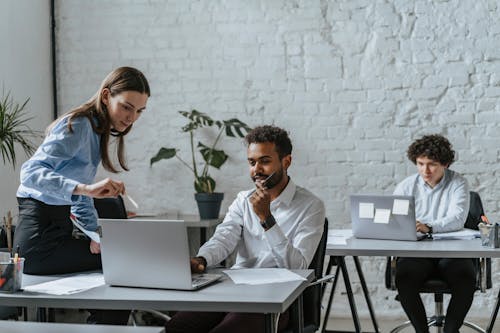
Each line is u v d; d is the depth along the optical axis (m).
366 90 5.00
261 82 5.12
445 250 3.25
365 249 3.32
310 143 5.07
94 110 2.73
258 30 5.12
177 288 2.18
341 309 5.08
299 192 2.86
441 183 4.12
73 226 3.05
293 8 5.08
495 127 4.86
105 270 2.27
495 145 4.86
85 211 2.87
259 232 2.81
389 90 4.98
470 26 4.88
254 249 2.83
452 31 4.90
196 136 5.20
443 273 3.74
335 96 5.04
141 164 5.28
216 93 5.18
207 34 5.19
